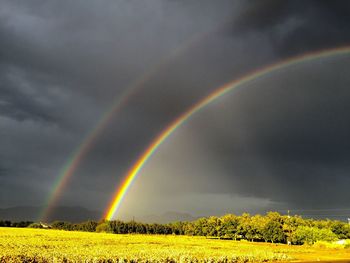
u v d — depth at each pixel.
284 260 67.75
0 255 54.97
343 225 166.88
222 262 62.25
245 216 181.88
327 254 87.12
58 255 57.44
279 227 156.00
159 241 125.00
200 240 146.62
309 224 169.12
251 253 75.75
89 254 62.09
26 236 122.12
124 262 54.44
